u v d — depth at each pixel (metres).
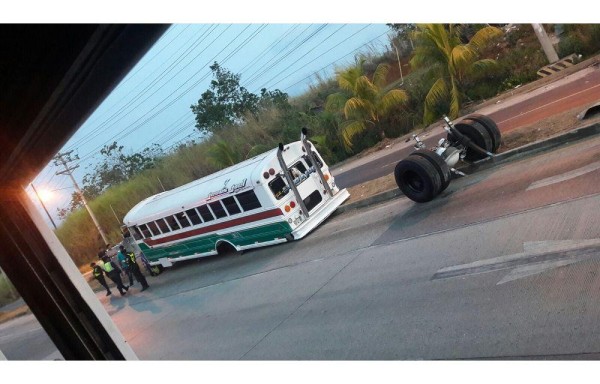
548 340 5.16
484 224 8.46
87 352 3.55
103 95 2.46
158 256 18.73
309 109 26.11
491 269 7.02
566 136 10.20
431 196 10.74
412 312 7.12
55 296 3.53
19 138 2.70
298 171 13.87
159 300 15.79
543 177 9.08
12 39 2.12
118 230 31.55
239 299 12.01
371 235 11.06
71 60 2.09
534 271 6.40
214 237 15.82
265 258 13.95
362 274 9.38
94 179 35.03
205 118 30.81
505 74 18.89
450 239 8.64
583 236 6.57
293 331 8.70
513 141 11.65
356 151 22.69
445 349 5.92
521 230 7.58
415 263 8.53
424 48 18.80
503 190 9.45
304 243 13.27
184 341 11.10
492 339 5.65
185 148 30.73
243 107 30.16
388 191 13.12
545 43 17.44
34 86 2.32
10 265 3.50
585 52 17.19
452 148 11.00
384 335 6.96
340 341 7.45
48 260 3.51
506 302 6.14
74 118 2.61
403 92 20.48
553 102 13.91
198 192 15.34
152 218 17.56
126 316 15.64
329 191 14.45
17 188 3.36
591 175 8.13
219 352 9.42
